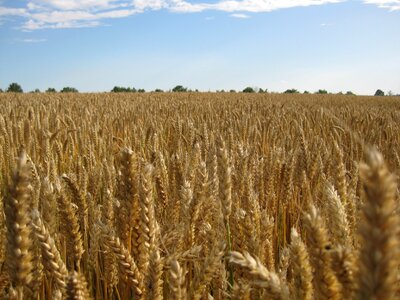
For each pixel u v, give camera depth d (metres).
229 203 2.82
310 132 9.74
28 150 6.62
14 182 1.71
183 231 2.74
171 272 1.75
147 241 2.14
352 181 4.58
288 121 12.38
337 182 2.91
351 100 47.91
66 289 1.86
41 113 13.16
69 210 2.54
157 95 47.97
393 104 40.88
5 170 6.17
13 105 19.67
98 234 3.00
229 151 6.33
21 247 1.74
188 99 37.22
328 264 1.38
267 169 4.92
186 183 3.04
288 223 4.94
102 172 5.07
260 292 2.13
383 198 0.84
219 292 2.68
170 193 4.18
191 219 2.84
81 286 1.88
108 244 2.04
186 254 2.39
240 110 17.83
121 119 11.36
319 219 1.43
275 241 4.36
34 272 1.85
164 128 10.73
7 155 6.48
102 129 9.64
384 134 9.66
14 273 1.75
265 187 4.80
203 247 3.00
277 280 1.54
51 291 2.81
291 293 1.85
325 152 5.93
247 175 3.64
